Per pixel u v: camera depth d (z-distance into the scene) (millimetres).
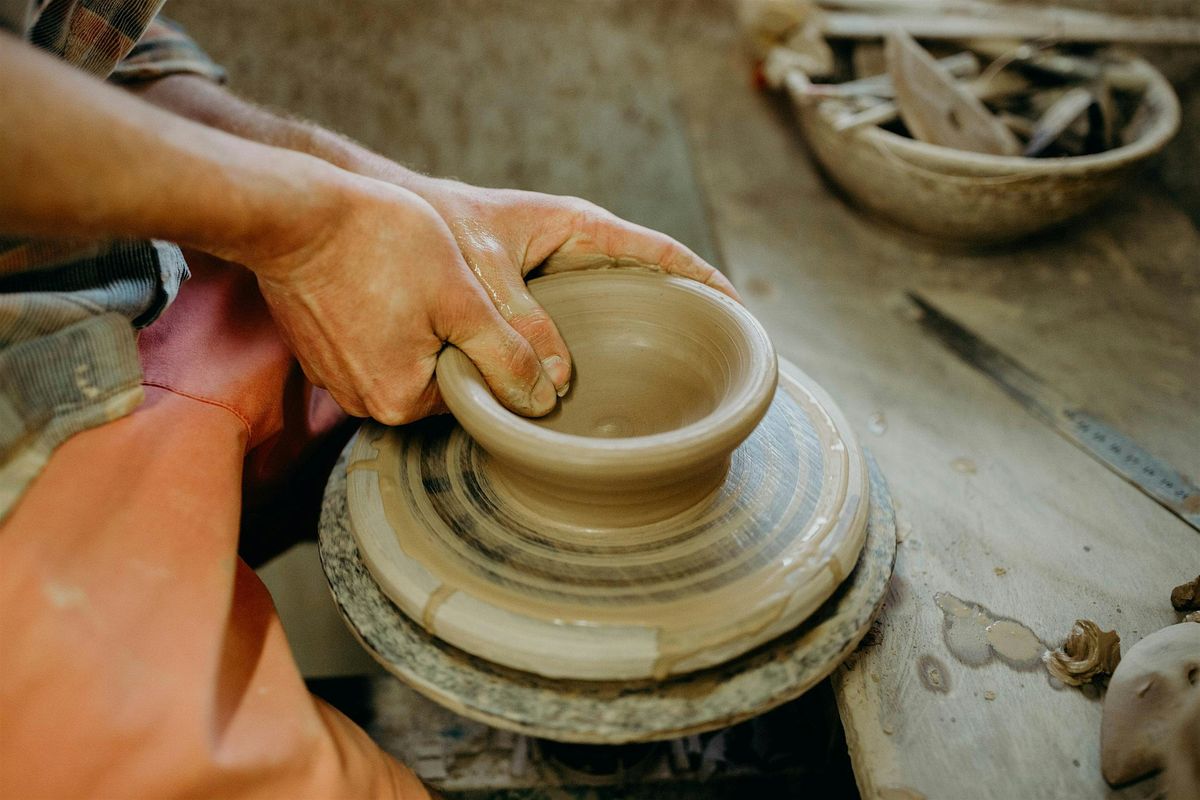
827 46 2045
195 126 778
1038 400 1445
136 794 758
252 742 793
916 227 1802
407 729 1445
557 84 2488
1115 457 1321
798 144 2211
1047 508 1234
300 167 834
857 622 900
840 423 1077
